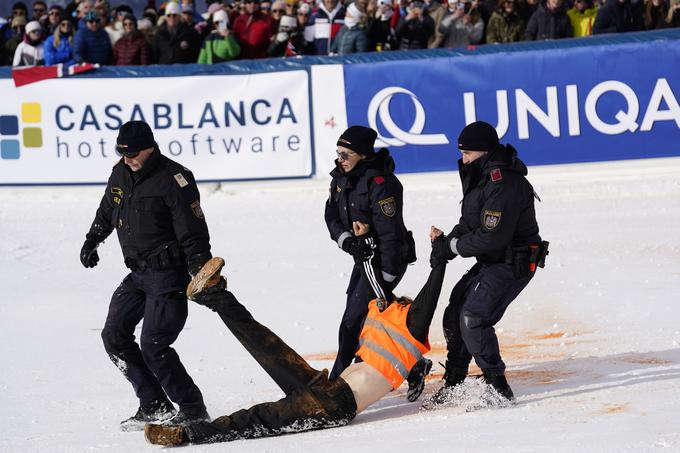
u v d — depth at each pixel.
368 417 11.12
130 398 12.64
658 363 12.58
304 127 27.66
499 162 10.81
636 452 8.44
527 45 27.05
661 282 17.64
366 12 28.56
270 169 27.78
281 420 10.34
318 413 10.45
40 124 28.05
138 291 11.17
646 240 21.12
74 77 27.88
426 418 10.76
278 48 28.92
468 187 11.09
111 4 35.81
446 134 27.39
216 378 13.32
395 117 27.48
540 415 10.35
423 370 11.50
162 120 27.83
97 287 19.66
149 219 10.69
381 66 27.42
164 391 11.48
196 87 27.73
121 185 10.86
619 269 18.81
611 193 25.77
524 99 27.14
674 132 26.83
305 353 14.34
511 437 9.34
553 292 17.41
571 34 28.17
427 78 27.31
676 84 26.72
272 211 25.86
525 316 16.02
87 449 10.23
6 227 25.27
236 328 10.51
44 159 28.12
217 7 31.38
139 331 16.45
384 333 10.89
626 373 12.12
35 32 29.12
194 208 10.72
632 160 27.00
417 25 28.98
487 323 11.01
